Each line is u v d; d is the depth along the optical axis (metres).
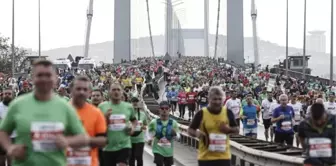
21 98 7.81
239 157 19.94
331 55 65.62
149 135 17.97
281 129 23.47
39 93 7.76
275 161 16.19
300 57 104.69
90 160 10.78
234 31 137.38
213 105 12.64
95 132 11.09
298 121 29.00
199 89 55.66
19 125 7.67
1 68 108.50
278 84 78.06
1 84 57.53
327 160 11.92
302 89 65.19
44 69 7.69
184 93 53.00
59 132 7.75
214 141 12.62
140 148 19.94
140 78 74.75
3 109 19.25
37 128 7.67
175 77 79.31
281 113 23.47
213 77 90.81
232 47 137.25
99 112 11.16
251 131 29.03
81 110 11.02
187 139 30.08
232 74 105.81
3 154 12.61
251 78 89.88
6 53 112.12
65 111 7.88
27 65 106.06
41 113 7.71
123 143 15.44
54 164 7.74
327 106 29.84
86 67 120.38
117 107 15.45
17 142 7.75
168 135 17.78
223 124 12.62
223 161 12.70
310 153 11.98
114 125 15.30
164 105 17.88
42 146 7.68
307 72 104.06
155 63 139.12
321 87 70.31
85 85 11.02
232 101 32.53
